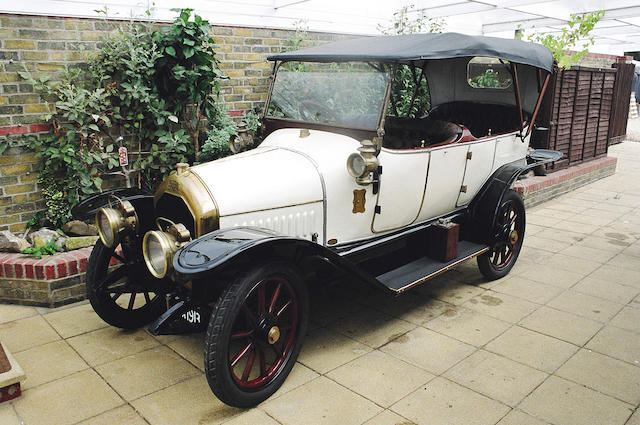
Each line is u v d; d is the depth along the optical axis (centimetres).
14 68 418
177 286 313
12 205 436
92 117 445
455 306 416
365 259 377
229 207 296
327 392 298
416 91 469
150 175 511
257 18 577
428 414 279
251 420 273
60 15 434
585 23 764
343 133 364
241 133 408
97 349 343
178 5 513
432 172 391
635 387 305
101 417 274
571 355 341
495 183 452
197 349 347
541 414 279
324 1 647
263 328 283
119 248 419
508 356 339
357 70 360
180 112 516
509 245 466
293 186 319
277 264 279
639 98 2019
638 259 524
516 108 484
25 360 328
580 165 870
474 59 495
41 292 397
